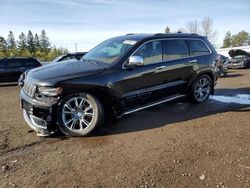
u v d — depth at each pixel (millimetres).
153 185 3438
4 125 6031
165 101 6418
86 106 5094
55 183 3545
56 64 5809
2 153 4492
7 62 17094
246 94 8633
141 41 5949
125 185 3453
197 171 3732
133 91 5676
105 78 5223
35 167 3977
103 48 6289
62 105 4926
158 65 6082
